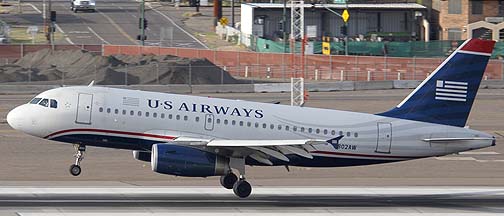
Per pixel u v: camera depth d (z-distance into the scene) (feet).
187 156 462.19
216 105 490.90
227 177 487.61
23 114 485.15
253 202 481.46
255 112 492.95
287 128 492.54
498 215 457.68
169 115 484.33
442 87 506.89
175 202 477.36
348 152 498.28
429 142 503.61
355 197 503.20
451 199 502.79
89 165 614.75
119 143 484.74
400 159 506.89
